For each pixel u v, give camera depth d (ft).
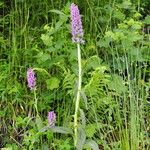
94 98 4.66
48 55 4.84
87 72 5.01
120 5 5.58
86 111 4.78
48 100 4.87
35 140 4.33
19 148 4.67
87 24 5.72
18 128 4.85
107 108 4.78
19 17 5.74
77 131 4.01
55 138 4.56
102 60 5.06
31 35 5.58
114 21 5.59
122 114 4.78
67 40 5.16
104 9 5.62
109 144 4.54
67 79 4.56
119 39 5.04
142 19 6.33
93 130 4.39
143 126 4.63
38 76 5.08
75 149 4.33
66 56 4.95
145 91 5.01
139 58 4.99
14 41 5.39
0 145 4.79
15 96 4.98
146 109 4.86
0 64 5.35
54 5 5.73
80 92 4.02
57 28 4.85
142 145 4.42
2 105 5.06
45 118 4.89
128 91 4.78
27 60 5.32
